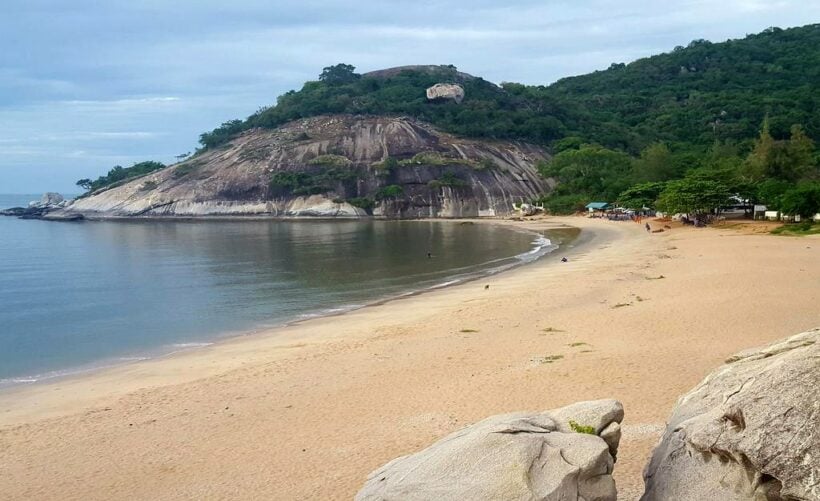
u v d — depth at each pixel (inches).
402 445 589.6
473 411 658.2
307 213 6102.4
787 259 1640.0
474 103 7485.2
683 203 3117.6
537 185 6491.1
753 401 278.7
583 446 312.3
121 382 918.4
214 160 7057.1
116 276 2234.3
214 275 2190.0
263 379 859.4
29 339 1273.4
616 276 1576.0
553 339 941.2
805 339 326.6
